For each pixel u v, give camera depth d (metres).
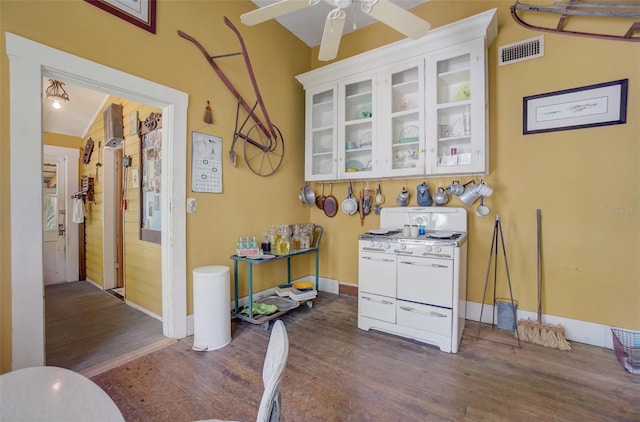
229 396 1.65
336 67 3.04
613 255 2.16
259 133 3.02
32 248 1.64
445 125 2.65
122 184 3.62
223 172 2.68
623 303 2.14
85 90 3.57
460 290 2.23
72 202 4.33
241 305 2.89
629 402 1.58
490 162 2.60
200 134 2.48
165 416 1.50
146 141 2.93
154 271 2.83
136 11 2.06
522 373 1.86
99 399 0.84
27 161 1.62
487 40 2.43
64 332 2.49
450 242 2.14
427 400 1.62
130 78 2.02
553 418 1.47
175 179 2.30
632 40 2.05
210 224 2.57
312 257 3.78
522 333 2.30
